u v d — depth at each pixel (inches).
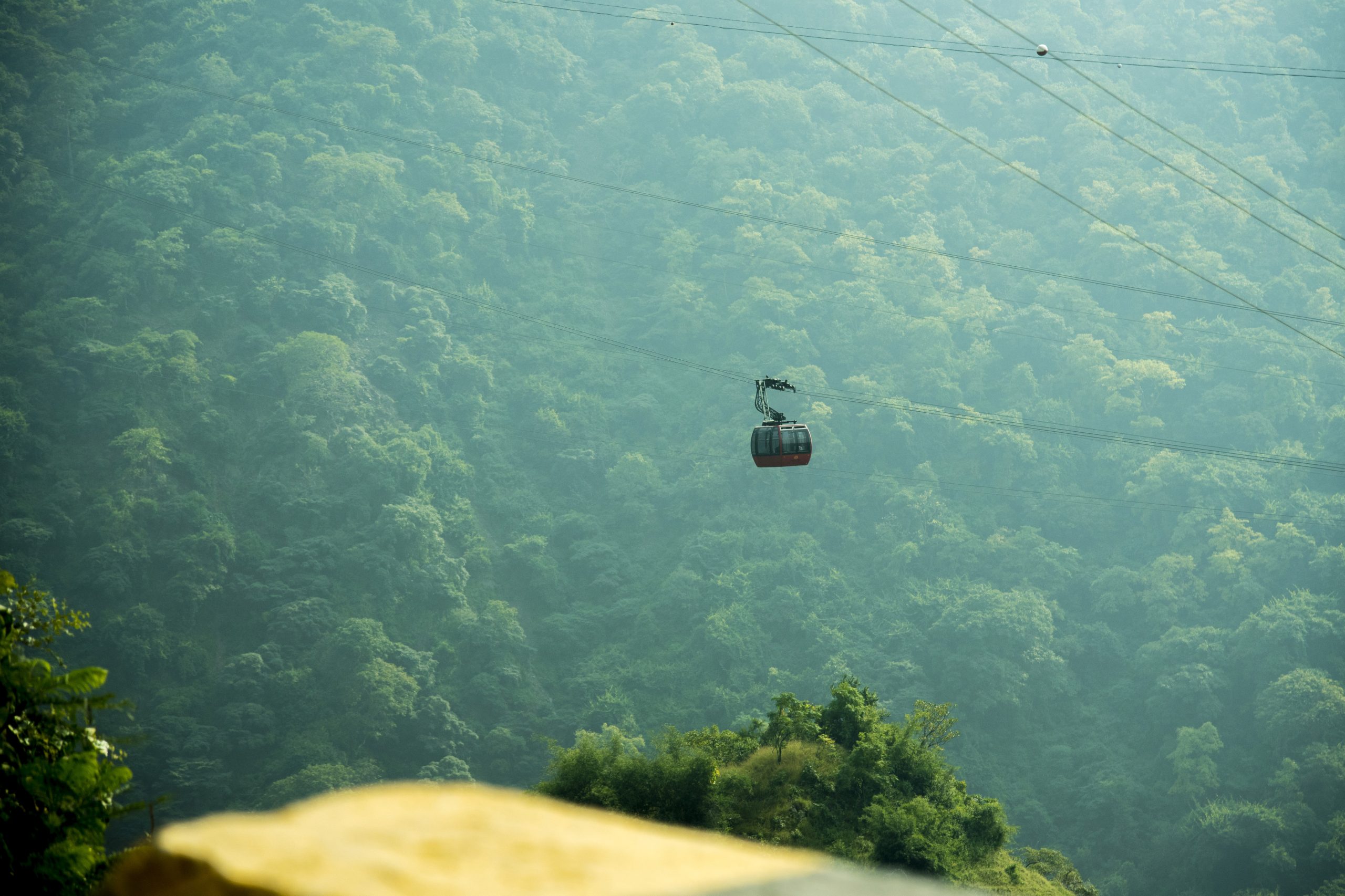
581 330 5762.8
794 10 7544.3
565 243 6240.2
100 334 4722.0
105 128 6058.1
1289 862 3088.1
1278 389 5039.4
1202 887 3267.7
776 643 4279.0
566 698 4094.5
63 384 4411.9
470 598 4350.4
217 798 3289.9
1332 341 5452.8
